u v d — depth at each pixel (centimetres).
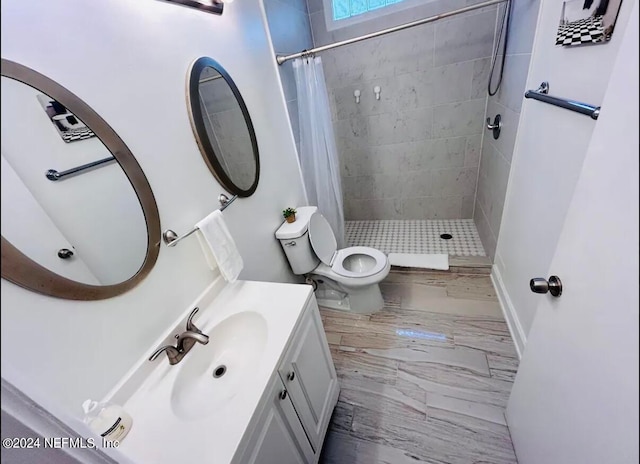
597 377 62
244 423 75
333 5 219
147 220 93
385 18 212
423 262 241
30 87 65
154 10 98
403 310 204
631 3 71
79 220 74
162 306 100
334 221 245
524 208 151
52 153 69
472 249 246
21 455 49
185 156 111
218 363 108
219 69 129
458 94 226
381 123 258
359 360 175
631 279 49
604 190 56
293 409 102
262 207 168
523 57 148
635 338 49
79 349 75
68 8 74
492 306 193
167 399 86
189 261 112
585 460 67
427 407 144
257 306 115
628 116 49
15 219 61
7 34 62
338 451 134
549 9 119
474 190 271
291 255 185
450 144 252
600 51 84
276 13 180
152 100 98
